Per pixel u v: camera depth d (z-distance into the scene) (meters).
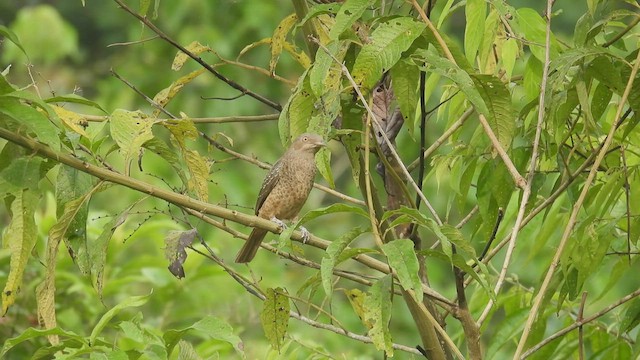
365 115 8.40
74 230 7.95
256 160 9.62
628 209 8.69
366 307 7.13
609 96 8.71
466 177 9.55
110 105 22.52
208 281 13.80
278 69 22.30
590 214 8.94
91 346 7.51
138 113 7.90
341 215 21.55
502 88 7.97
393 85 8.02
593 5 8.61
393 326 19.92
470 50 8.86
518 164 9.48
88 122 8.69
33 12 23.05
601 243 8.89
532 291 10.48
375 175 16.56
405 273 6.61
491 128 8.12
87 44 25.73
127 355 7.43
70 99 7.73
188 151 8.20
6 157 7.81
